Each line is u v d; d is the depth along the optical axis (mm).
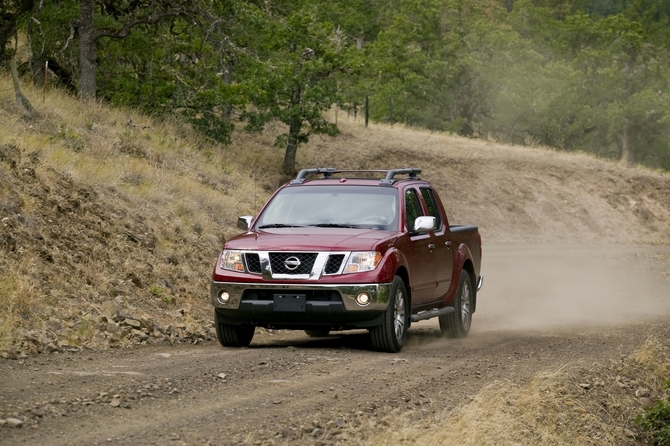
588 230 81938
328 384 16375
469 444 13148
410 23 130250
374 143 82062
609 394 18844
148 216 34250
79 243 27812
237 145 68750
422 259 22500
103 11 60219
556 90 127500
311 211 22516
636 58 143125
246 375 16953
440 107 127188
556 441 15062
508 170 86500
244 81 63375
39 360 17828
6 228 25641
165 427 12805
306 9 71062
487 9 166500
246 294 20484
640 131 136750
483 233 74562
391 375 17641
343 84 82062
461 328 25047
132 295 26047
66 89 58906
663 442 17344
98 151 42219
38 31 56969
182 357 19000
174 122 60406
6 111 42750
